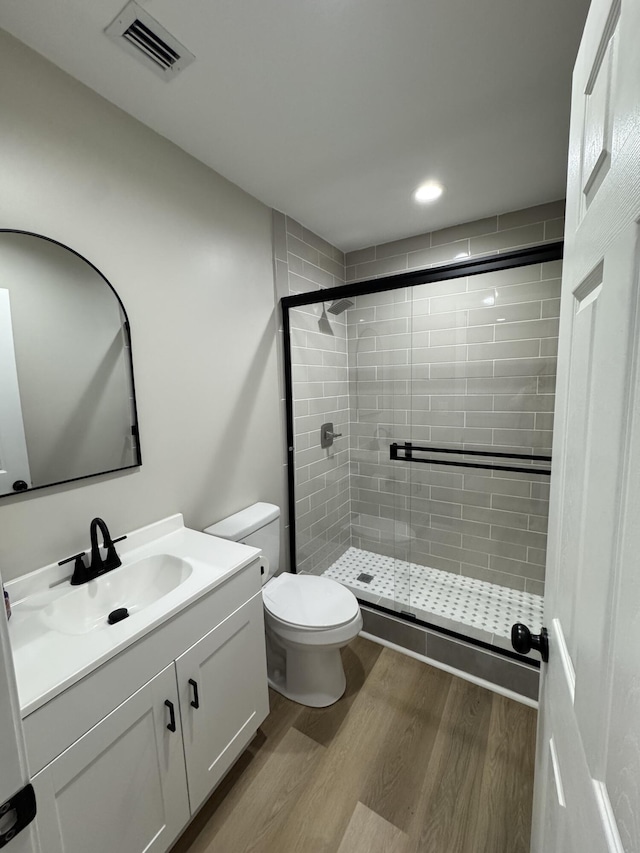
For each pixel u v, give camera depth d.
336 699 1.64
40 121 1.08
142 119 1.32
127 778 0.92
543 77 1.16
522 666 1.63
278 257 2.01
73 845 0.81
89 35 0.99
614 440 0.39
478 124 1.37
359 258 2.57
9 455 1.05
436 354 2.37
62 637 0.90
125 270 1.32
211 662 1.16
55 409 1.15
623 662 0.35
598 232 0.47
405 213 2.05
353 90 1.20
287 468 2.21
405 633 1.95
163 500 1.49
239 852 1.11
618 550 0.37
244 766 1.36
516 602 2.16
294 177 1.69
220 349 1.71
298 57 1.07
